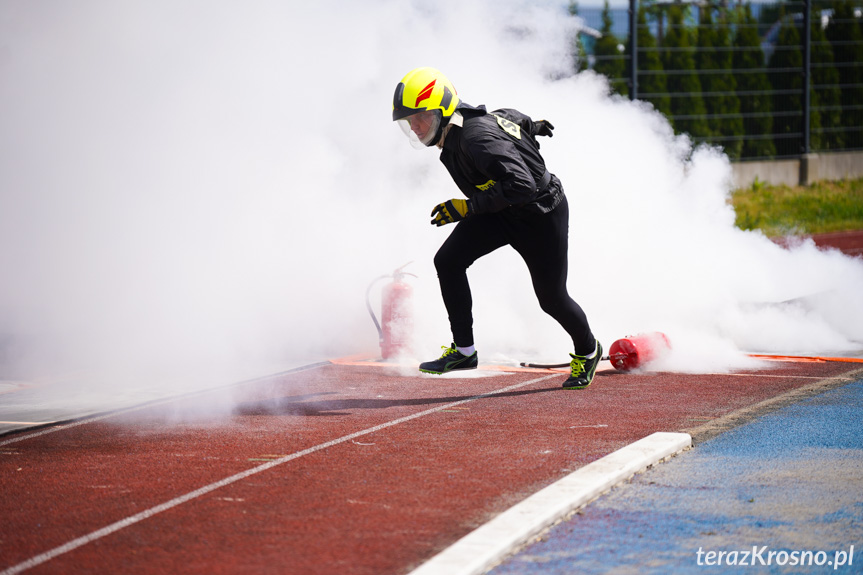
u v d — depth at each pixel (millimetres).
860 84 35312
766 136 32844
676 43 31359
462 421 8906
